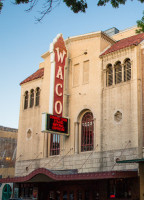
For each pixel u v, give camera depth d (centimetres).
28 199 3066
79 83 3042
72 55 3178
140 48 2656
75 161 2847
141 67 2608
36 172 2667
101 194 2544
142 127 2467
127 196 2355
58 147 3086
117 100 2673
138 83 2558
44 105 3341
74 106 3014
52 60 2931
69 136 2972
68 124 2977
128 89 2612
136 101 2516
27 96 3666
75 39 3183
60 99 2911
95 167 2673
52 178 2534
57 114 2862
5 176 4572
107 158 2605
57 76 2920
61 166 2952
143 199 2233
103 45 3019
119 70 2772
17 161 3472
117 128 2609
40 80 3503
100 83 2853
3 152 4888
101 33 2988
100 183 2580
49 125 2766
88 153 2764
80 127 2953
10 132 5078
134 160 2127
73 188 2795
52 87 2862
